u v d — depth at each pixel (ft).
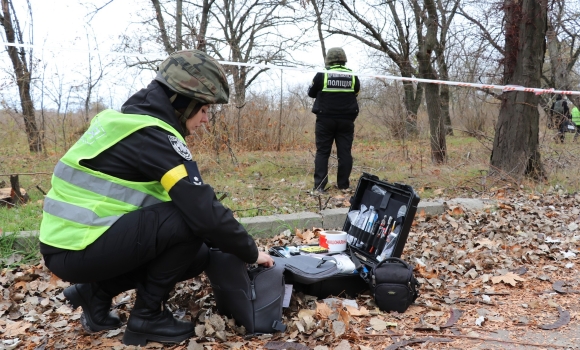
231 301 9.05
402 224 10.61
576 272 12.60
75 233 7.77
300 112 37.24
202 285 11.19
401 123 34.68
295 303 10.19
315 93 22.06
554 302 10.51
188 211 7.77
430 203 18.95
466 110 39.73
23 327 9.45
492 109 37.76
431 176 25.34
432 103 30.76
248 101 36.24
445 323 9.53
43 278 12.09
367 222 11.87
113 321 9.21
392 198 11.52
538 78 24.93
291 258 10.86
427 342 8.70
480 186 23.89
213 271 9.11
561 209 19.52
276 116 36.22
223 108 33.19
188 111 8.36
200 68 8.14
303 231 16.19
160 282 8.37
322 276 10.11
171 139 7.80
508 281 11.66
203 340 8.73
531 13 24.56
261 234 15.72
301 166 28.68
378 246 11.20
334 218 16.81
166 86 8.16
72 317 10.02
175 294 10.68
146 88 8.28
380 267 10.12
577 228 16.62
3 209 17.39
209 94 8.20
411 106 48.24
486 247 14.42
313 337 8.81
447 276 12.25
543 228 16.48
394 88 35.35
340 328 8.95
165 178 7.70
